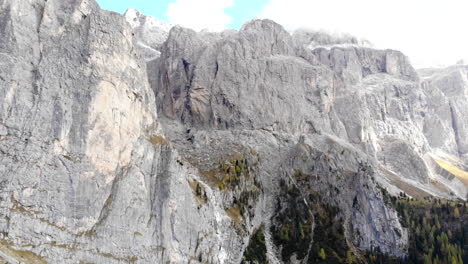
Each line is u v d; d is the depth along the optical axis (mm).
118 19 135500
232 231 152000
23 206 102812
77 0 129500
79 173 113125
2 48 111875
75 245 106750
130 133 130125
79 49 124375
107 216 115250
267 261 157625
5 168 103562
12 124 108438
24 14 118562
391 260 172000
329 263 162000
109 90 125188
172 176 133000
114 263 111562
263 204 182250
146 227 123375
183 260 129625
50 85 116812
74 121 117000
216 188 162625
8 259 90250
